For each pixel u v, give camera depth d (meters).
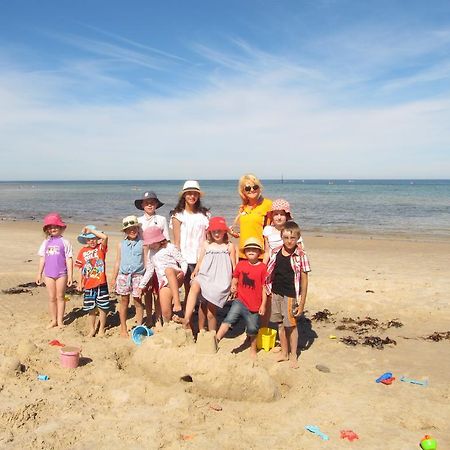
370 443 3.84
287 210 5.95
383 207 39.53
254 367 4.71
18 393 4.61
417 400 4.65
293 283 5.51
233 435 3.91
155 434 3.87
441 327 7.19
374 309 8.12
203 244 6.17
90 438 3.84
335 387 4.98
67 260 6.93
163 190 99.50
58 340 6.32
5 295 8.84
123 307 6.52
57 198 63.09
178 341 5.18
